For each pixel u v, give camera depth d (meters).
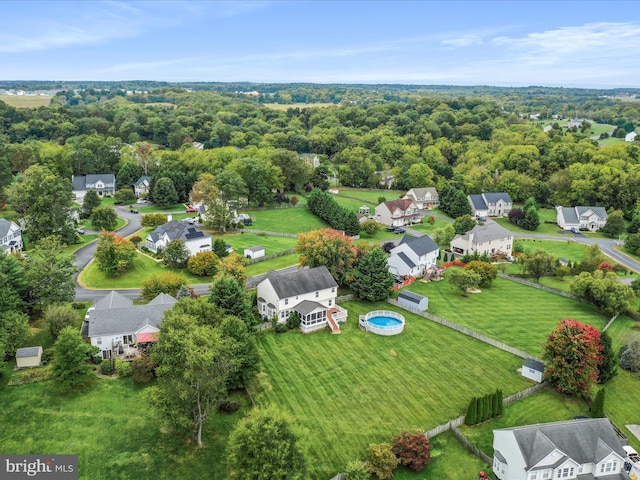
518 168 199.25
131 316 69.75
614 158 197.00
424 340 77.94
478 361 72.25
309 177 185.00
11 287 74.12
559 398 64.38
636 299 98.88
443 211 174.62
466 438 55.72
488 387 65.81
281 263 109.62
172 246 101.25
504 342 78.38
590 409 62.44
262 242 125.25
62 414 55.75
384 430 56.59
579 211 159.38
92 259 105.56
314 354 72.31
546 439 50.56
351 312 87.00
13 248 103.31
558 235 151.12
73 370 58.53
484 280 102.50
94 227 132.00
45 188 111.69
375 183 198.75
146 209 156.12
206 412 53.25
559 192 179.38
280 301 79.75
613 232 149.25
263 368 67.88
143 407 57.75
